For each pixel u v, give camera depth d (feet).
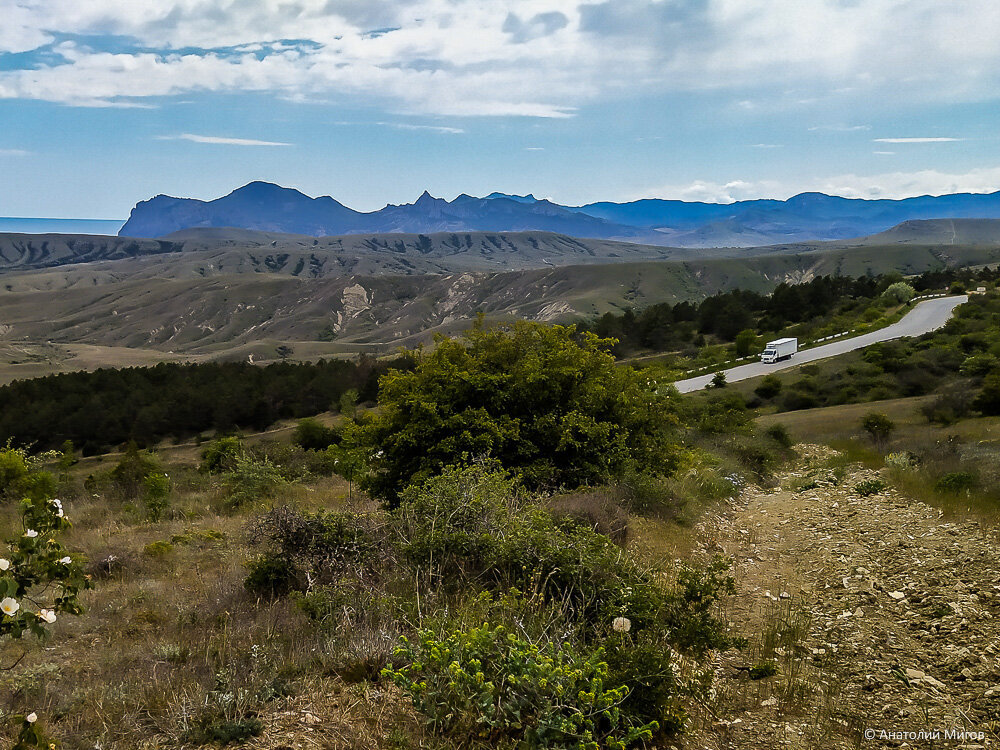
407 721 10.89
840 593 20.77
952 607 17.84
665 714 11.64
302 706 11.30
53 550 9.93
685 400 74.38
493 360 33.68
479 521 18.98
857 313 271.49
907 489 35.40
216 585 20.36
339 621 14.96
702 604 17.03
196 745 10.13
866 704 13.32
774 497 41.86
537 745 9.78
